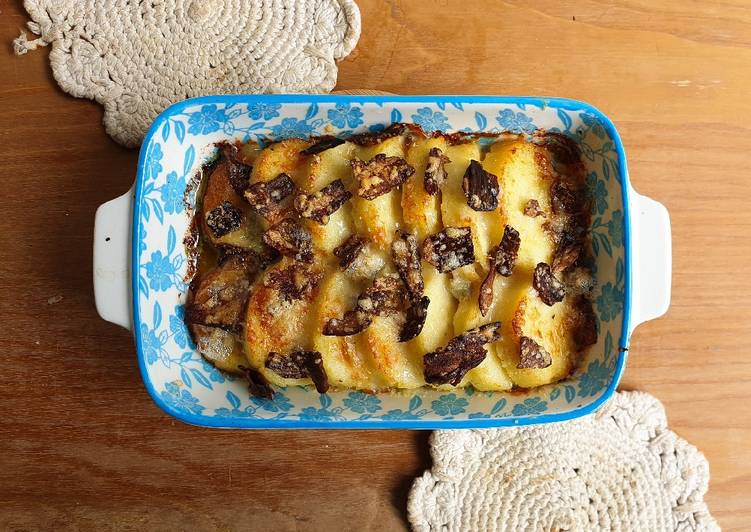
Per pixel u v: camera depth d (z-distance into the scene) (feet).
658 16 1.47
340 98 1.26
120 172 1.43
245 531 1.43
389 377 1.27
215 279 1.33
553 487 1.42
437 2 1.45
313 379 1.26
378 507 1.44
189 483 1.44
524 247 1.28
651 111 1.46
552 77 1.45
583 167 1.32
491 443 1.42
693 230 1.46
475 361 1.24
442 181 1.28
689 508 1.43
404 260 1.26
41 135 1.43
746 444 1.46
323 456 1.44
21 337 1.43
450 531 1.41
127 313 1.25
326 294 1.27
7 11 1.42
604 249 1.29
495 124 1.30
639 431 1.44
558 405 1.27
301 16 1.42
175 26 1.41
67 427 1.43
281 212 1.29
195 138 1.32
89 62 1.41
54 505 1.42
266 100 1.26
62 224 1.43
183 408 1.27
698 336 1.46
